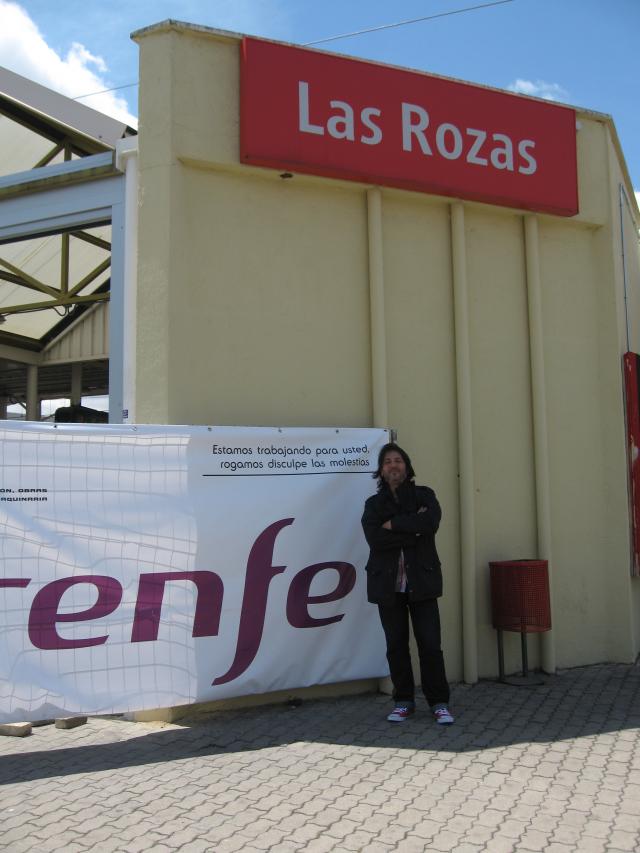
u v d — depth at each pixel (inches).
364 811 149.3
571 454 274.7
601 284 286.8
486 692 235.6
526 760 176.1
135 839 138.3
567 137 274.7
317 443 225.3
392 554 208.8
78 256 380.5
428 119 252.1
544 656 257.8
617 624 273.4
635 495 281.6
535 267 272.1
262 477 215.6
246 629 209.2
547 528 263.1
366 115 243.1
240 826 143.1
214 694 203.5
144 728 202.5
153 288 221.8
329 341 243.9
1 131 333.4
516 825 143.0
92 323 452.8
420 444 252.7
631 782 162.7
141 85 229.6
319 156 235.5
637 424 287.0
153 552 199.6
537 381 267.9
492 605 251.1
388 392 249.6
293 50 235.5
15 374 506.3
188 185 228.5
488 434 262.4
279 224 240.2
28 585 185.9
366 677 226.5
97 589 192.9
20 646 183.9
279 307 237.9
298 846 135.4
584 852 132.9
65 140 335.3
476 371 263.1
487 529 258.5
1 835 140.2
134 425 201.6
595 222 284.0
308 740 191.3
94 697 190.1
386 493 211.5
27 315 426.3
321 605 221.0
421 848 134.5
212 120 229.8
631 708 217.9
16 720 181.5
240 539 210.4
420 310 257.0
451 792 158.1
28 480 188.7
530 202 265.3
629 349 305.9
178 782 164.4
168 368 218.1
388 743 188.5
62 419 419.8
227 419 227.8
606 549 276.8
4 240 272.1
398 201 257.0
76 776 168.4
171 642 199.5
